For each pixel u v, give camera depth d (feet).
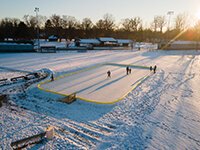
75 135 34.94
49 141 32.65
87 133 35.70
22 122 38.70
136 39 388.16
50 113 43.57
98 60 129.29
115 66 109.70
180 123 40.86
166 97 56.95
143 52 196.24
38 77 75.31
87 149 30.94
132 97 55.72
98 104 48.52
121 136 34.88
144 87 66.44
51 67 96.32
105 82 72.18
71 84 67.92
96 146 31.81
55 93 55.57
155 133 36.42
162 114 45.03
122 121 40.70
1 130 35.29
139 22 385.70
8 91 57.57
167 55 172.35
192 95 59.72
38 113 43.29
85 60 127.03
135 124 39.58
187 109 48.49
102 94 57.77
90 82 71.51
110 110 46.14
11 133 34.45
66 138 33.88
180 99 55.67
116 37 372.38
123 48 237.04
